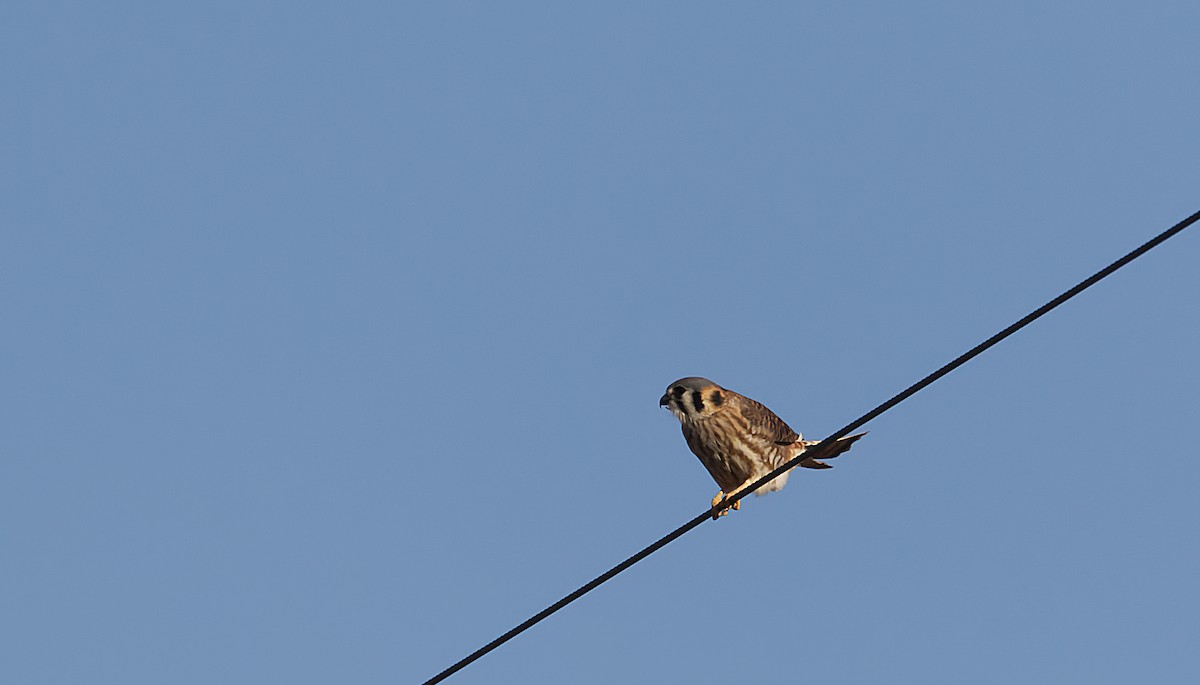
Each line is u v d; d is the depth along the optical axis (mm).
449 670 13141
